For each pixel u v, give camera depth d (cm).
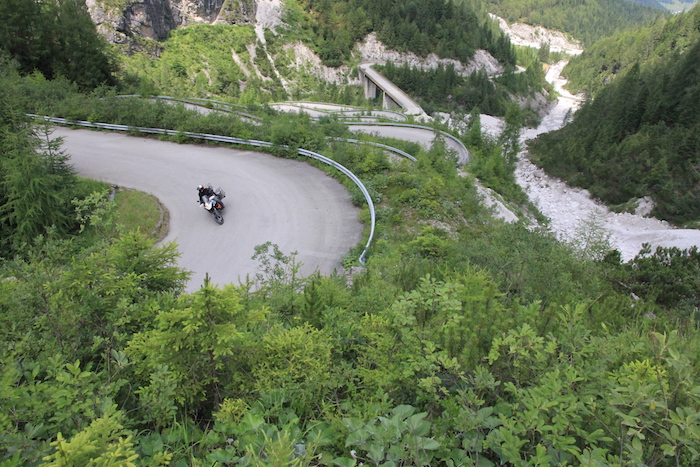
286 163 1917
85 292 395
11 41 3206
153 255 545
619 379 241
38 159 1348
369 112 5528
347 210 1521
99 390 277
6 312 389
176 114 2255
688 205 3478
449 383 320
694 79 5622
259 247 912
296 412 310
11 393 234
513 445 210
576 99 15350
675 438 195
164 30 9288
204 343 302
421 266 771
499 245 987
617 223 3688
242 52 10156
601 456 199
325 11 12988
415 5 13838
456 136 3634
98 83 3512
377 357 340
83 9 3922
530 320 358
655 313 789
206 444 266
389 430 224
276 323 439
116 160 1925
